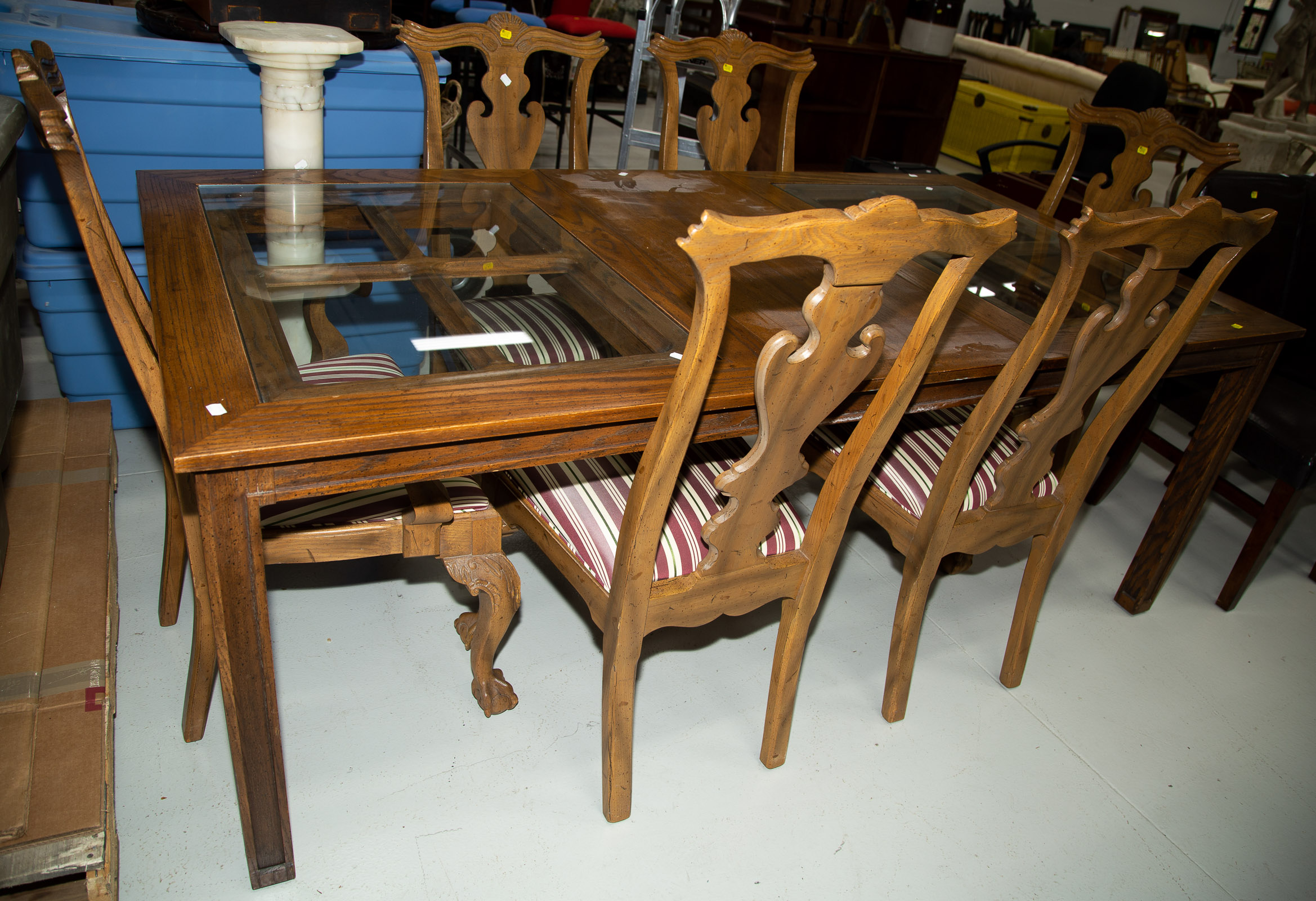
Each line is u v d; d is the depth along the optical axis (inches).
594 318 49.8
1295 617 85.5
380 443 36.9
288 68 65.8
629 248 61.1
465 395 40.5
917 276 65.2
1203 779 65.1
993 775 62.2
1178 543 77.1
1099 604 82.5
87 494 68.1
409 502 49.7
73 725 48.1
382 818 52.1
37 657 51.8
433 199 65.3
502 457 41.9
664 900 50.2
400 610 68.0
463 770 55.8
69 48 70.3
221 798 51.8
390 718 58.6
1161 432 117.0
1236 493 81.9
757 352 48.4
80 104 73.6
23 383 89.7
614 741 51.0
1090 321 49.7
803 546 52.4
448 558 51.1
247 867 48.3
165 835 49.2
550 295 51.8
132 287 48.2
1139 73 156.6
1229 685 75.0
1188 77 335.6
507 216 64.0
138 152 78.0
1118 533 93.9
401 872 49.3
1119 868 56.9
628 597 45.8
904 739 63.7
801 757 60.9
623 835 53.4
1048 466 59.9
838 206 80.5
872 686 68.1
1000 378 50.3
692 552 49.7
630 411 42.0
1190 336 61.3
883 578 80.5
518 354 44.8
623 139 121.2
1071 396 54.4
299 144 69.4
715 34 216.8
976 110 264.4
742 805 56.6
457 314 48.0
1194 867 57.9
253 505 37.3
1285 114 245.4
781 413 41.5
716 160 90.7
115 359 83.3
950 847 56.2
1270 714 72.6
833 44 186.7
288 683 59.8
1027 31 335.6
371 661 62.8
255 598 39.6
